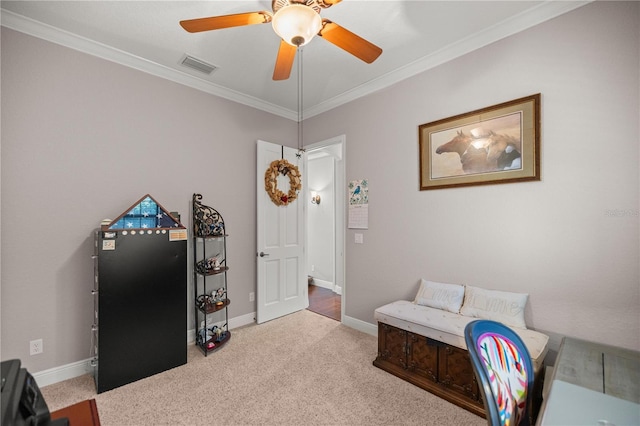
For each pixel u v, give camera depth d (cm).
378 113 314
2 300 206
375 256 317
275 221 373
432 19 217
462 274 252
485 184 236
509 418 101
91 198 243
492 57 232
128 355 227
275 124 384
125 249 227
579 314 195
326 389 218
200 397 209
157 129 281
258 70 290
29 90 217
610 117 184
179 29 227
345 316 347
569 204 199
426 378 221
